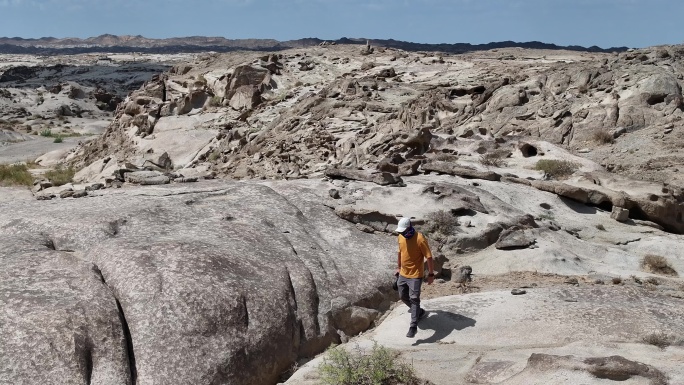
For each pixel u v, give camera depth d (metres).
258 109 38.69
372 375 7.52
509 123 27.05
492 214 13.39
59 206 11.09
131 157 34.38
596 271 11.73
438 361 8.11
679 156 22.62
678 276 12.29
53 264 8.17
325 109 31.66
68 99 73.88
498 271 11.59
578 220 14.70
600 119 25.62
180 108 40.81
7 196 19.30
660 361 7.57
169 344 7.43
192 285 8.06
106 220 9.94
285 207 11.85
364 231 11.98
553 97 27.86
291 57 48.00
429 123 28.38
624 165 22.42
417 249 9.16
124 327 7.54
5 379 6.57
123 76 113.56
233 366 7.62
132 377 7.15
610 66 28.70
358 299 9.75
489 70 38.94
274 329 8.27
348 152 25.75
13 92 77.06
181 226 10.20
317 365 8.25
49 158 39.53
